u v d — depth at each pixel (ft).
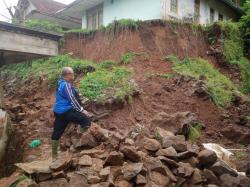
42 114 33.50
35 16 84.94
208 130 30.17
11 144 31.60
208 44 47.19
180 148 23.65
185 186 21.11
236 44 48.80
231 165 24.52
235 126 31.48
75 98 21.93
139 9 59.31
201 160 22.88
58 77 39.37
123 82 33.14
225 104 34.65
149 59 40.22
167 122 27.55
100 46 44.98
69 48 47.80
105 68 39.32
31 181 20.22
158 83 35.70
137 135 25.64
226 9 74.54
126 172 20.07
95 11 73.20
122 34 43.42
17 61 37.60
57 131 22.25
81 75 37.83
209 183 21.72
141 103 31.60
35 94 40.45
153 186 19.36
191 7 61.00
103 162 21.35
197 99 33.68
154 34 42.93
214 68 43.68
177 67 39.22
